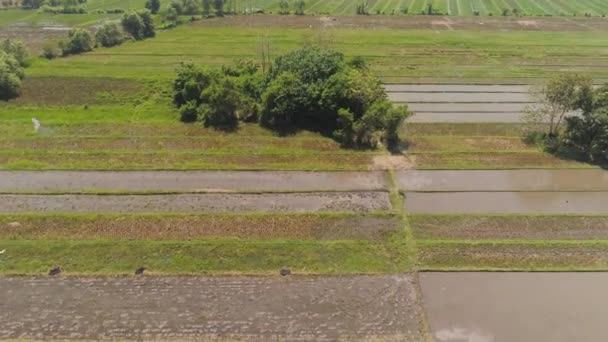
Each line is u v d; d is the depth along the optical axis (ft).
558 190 100.68
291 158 111.96
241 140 120.06
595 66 171.73
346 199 97.50
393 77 160.56
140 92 149.59
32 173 105.29
